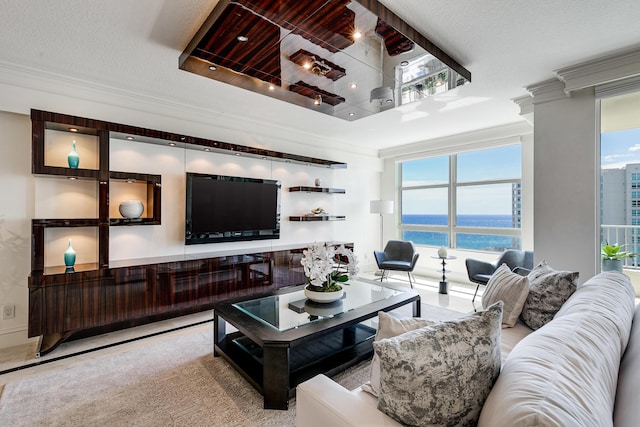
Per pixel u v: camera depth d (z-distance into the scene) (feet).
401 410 3.09
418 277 18.78
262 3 5.66
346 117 12.26
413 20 6.75
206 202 12.43
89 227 10.22
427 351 3.05
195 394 6.50
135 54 8.19
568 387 2.45
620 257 9.20
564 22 6.88
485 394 3.10
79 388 6.71
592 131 9.17
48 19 6.68
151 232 11.39
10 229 8.88
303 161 15.38
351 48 7.23
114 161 10.50
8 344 8.81
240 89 10.57
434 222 19.03
